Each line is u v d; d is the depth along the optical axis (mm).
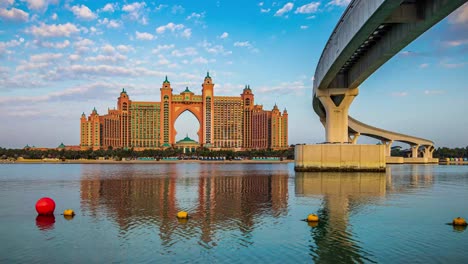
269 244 26203
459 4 37594
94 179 80438
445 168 145625
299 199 46625
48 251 24781
